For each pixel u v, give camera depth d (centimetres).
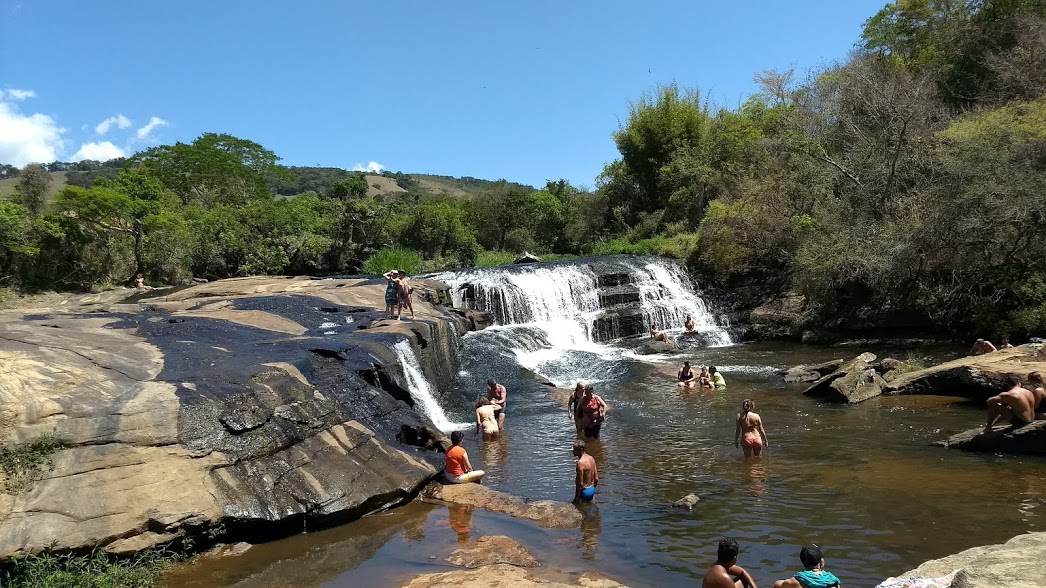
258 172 7069
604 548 789
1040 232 2075
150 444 802
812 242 2742
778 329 2811
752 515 873
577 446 978
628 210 5262
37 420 771
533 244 6053
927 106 2936
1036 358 1456
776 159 3500
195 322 1448
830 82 3425
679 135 5056
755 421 1169
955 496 902
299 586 698
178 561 751
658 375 2017
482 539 821
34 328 1149
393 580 709
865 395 1579
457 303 2767
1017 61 2931
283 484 863
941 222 2220
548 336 2517
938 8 3738
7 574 656
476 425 1445
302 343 1298
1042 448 1063
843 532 797
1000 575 460
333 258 4791
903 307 2434
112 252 3984
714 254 3275
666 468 1115
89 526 704
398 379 1359
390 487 952
